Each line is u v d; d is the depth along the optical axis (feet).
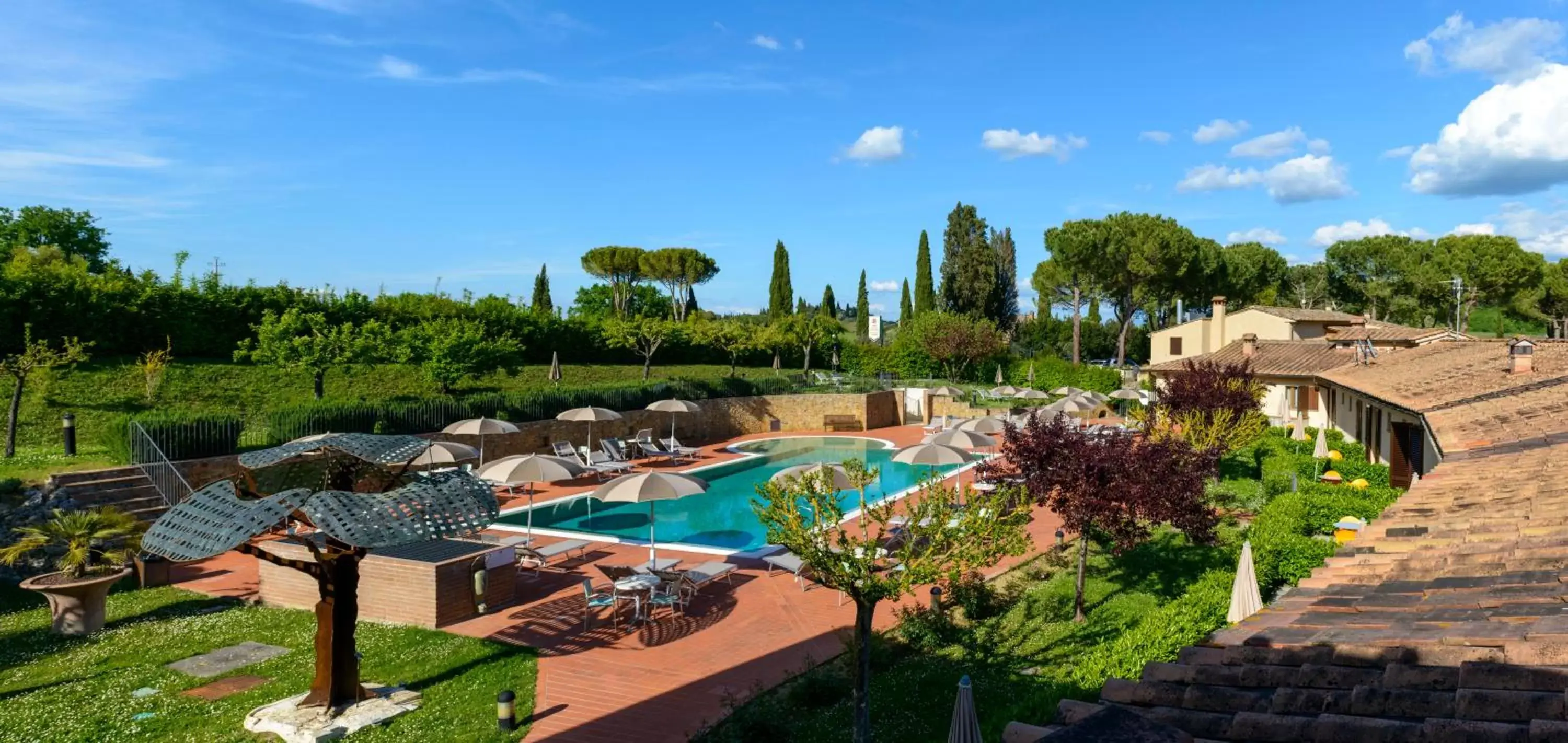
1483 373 67.72
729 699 39.09
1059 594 54.44
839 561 34.76
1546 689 13.24
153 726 36.17
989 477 53.21
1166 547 63.57
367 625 50.03
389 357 111.65
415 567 50.03
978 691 39.60
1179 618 38.14
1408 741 12.56
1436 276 231.30
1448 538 24.61
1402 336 129.29
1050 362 193.47
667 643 47.21
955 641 47.37
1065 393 157.48
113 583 49.47
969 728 25.12
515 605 53.88
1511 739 11.88
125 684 40.65
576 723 37.17
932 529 36.35
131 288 103.65
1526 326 273.33
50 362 73.46
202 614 51.55
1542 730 11.80
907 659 45.34
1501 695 13.15
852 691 39.19
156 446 68.74
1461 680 13.92
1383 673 14.98
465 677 42.11
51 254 124.98
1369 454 94.68
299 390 109.09
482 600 51.83
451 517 36.60
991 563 37.55
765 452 125.39
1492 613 17.51
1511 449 38.70
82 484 63.82
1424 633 16.66
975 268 229.45
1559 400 48.34
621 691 40.63
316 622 49.98
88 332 99.14
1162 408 87.15
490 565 54.29
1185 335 182.19
